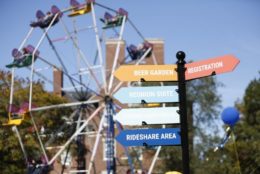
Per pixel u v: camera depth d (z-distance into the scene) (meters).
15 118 31.42
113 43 44.88
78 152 35.59
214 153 38.56
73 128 35.84
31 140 35.16
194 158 39.06
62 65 33.12
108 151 30.72
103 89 32.91
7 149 34.84
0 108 36.28
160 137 8.03
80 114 33.81
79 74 33.34
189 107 42.06
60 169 40.47
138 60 35.00
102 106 31.95
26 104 31.44
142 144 8.00
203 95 41.78
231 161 37.31
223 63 7.84
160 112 8.12
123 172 39.72
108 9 33.69
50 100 39.03
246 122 40.41
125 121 8.09
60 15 33.12
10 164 35.16
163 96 8.12
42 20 32.88
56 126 38.50
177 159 39.22
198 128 41.03
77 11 33.03
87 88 31.80
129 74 8.05
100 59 32.84
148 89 8.13
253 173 36.78
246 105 40.66
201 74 7.98
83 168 35.38
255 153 35.94
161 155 39.38
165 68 8.12
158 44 44.03
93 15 32.91
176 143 8.01
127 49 35.00
